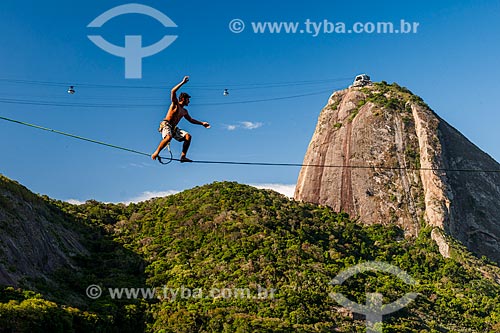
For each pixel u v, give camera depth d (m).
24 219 102.62
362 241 134.88
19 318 65.19
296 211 139.25
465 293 115.75
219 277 103.69
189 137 27.09
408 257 128.62
